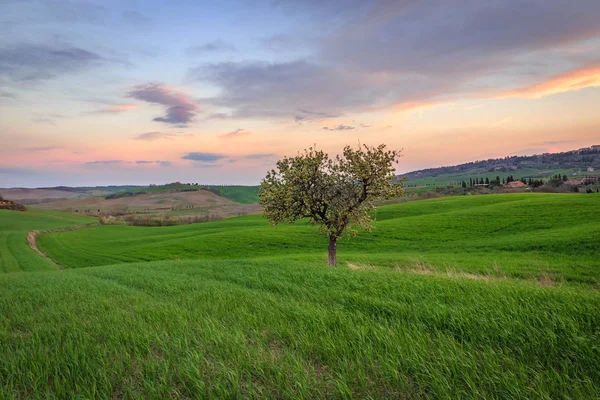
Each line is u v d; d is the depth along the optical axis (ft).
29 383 20.01
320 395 17.37
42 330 28.96
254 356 21.79
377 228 183.01
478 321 24.95
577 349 20.07
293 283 45.57
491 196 282.36
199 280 55.26
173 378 20.18
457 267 82.33
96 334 27.20
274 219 95.40
